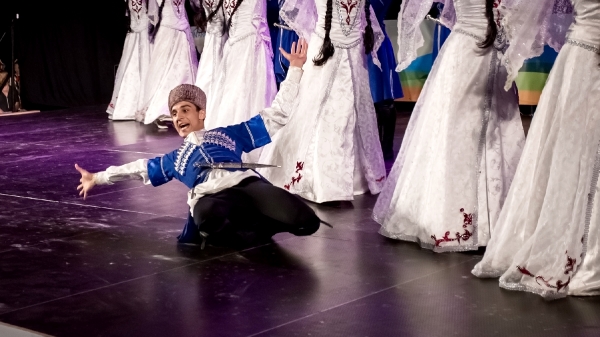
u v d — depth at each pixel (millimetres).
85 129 9133
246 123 4391
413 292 3461
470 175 4059
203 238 4105
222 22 6852
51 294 3523
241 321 3158
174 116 4340
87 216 4961
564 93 3377
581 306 3242
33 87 12062
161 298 3445
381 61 6188
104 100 12414
